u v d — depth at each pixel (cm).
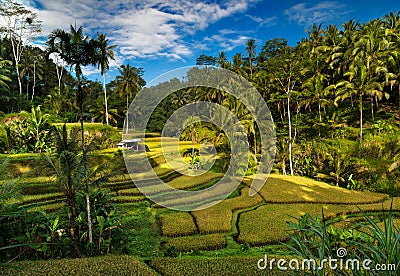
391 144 2097
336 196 1466
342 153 2138
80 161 775
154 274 634
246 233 955
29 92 4812
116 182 1527
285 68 2406
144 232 988
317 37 3703
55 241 802
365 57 2764
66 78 4972
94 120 3962
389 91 3022
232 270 650
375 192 1677
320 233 344
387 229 268
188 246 855
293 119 2888
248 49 4097
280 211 1205
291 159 2273
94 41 832
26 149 1891
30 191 1317
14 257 757
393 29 3206
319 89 2756
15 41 4578
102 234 843
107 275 622
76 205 901
